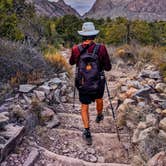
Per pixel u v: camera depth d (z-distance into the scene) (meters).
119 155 4.69
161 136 4.45
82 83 4.89
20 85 6.41
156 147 4.32
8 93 5.96
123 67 13.77
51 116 5.66
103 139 5.16
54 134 5.20
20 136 4.56
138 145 4.55
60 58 10.03
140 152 4.36
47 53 11.57
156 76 7.65
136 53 14.50
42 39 15.53
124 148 4.86
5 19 10.93
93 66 4.84
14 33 11.11
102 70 5.06
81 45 4.96
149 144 4.39
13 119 4.90
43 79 7.50
